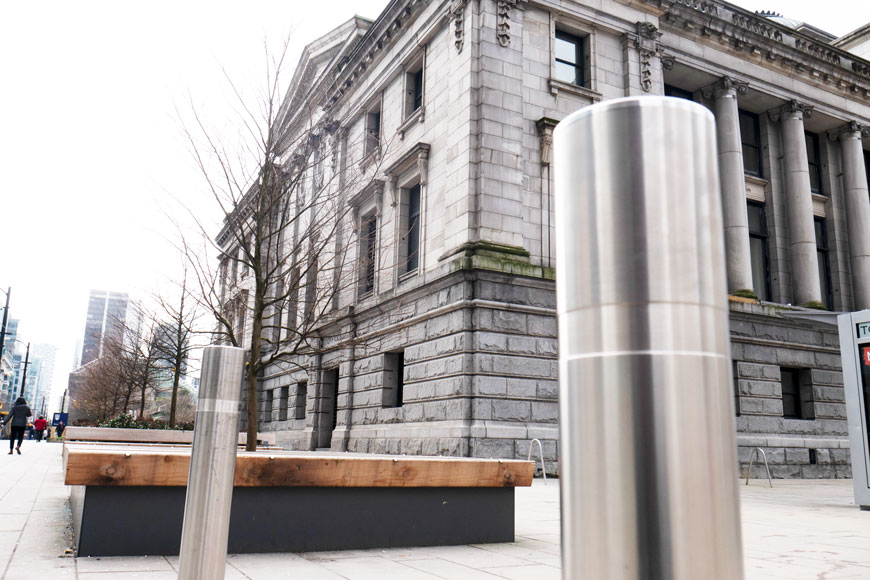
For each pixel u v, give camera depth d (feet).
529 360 56.54
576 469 3.79
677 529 3.43
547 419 56.18
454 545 20.24
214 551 8.27
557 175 4.38
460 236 58.54
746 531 25.36
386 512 19.56
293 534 18.31
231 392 8.75
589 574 3.60
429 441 57.36
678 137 4.01
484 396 54.03
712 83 79.15
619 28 69.15
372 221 81.66
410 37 73.97
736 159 75.87
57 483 38.37
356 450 71.82
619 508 3.54
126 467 16.66
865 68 90.22
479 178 58.23
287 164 60.08
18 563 15.64
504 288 56.80
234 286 57.41
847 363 35.29
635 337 3.70
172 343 83.97
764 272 81.25
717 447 3.67
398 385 70.13
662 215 3.84
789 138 82.74
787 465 69.10
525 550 19.51
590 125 4.14
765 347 71.72
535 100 63.00
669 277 3.76
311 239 54.13
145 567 15.42
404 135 74.74
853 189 86.63
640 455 3.53
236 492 17.90
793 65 82.94
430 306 61.05
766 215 82.84
